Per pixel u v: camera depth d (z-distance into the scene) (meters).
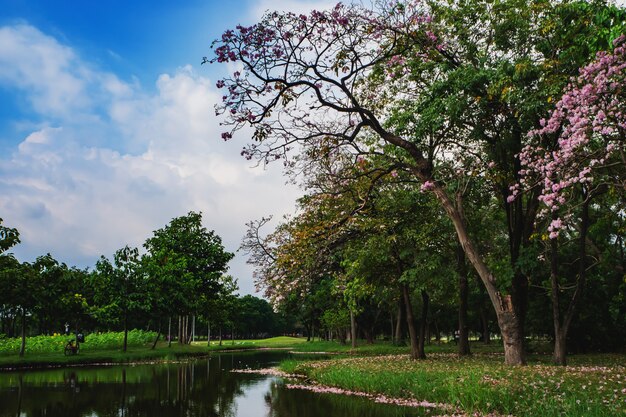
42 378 22.70
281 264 21.30
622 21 11.70
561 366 17.45
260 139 17.53
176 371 26.86
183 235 56.06
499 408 11.50
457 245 26.92
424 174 18.95
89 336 46.50
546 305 33.00
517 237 20.48
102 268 39.94
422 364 20.44
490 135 20.47
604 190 17.08
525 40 17.59
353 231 22.53
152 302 41.03
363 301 50.12
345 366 21.58
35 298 31.14
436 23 18.62
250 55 16.06
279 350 56.97
